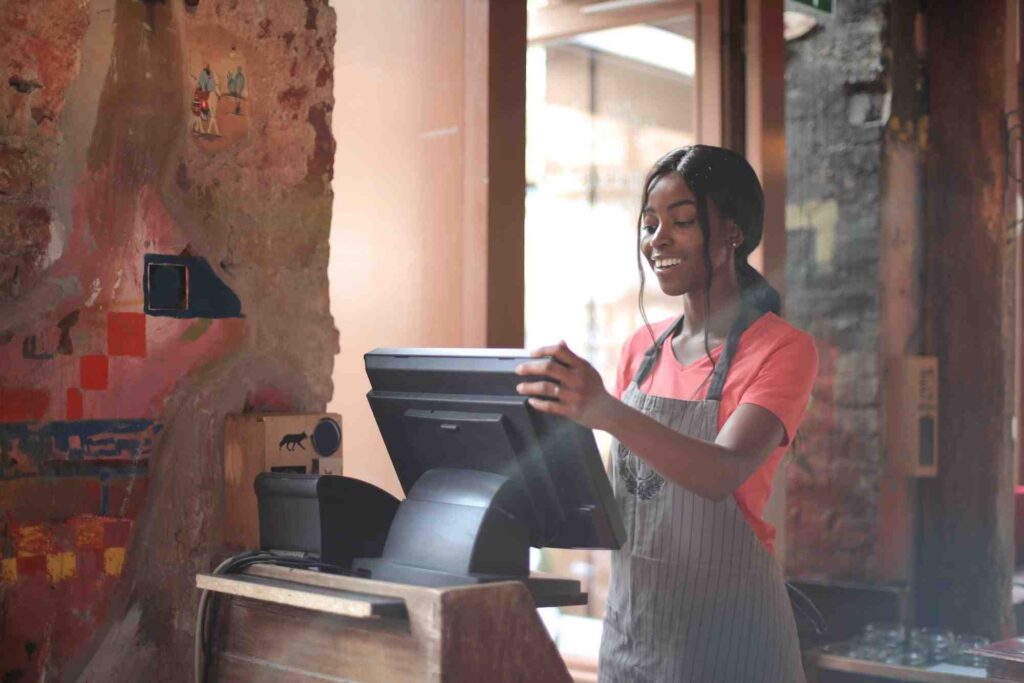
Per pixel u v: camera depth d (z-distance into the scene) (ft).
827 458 13.28
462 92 8.49
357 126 8.82
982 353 13.38
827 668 10.46
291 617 5.65
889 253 13.11
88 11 6.21
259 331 7.02
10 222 5.91
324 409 7.39
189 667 6.63
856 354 13.14
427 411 5.79
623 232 14.94
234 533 6.72
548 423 5.41
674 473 5.69
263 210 7.07
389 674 5.14
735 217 7.02
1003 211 13.42
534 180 15.80
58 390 6.09
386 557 5.70
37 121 6.01
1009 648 9.09
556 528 5.71
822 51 13.34
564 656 13.35
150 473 6.48
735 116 11.32
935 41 13.60
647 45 12.92
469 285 8.41
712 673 6.72
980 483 13.34
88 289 6.22
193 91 6.69
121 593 6.34
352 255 8.86
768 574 6.79
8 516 5.88
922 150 13.67
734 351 6.80
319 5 7.38
